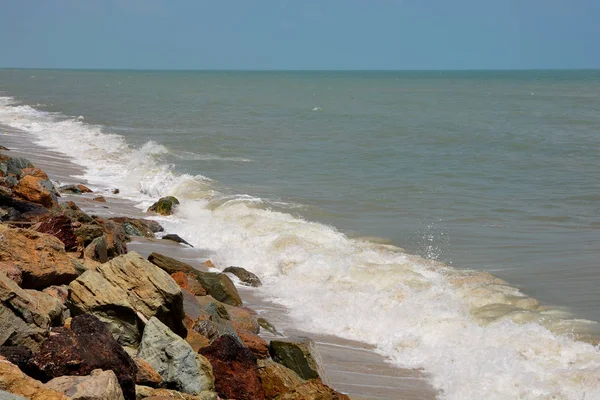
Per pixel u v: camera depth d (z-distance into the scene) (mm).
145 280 9664
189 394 8258
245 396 9094
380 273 15750
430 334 12844
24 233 10328
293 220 20562
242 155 34062
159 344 8672
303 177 28453
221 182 26547
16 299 7766
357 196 24922
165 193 24062
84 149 32312
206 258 16938
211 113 58969
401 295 14492
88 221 15922
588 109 67000
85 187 23438
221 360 9320
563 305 14273
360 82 174625
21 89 97250
